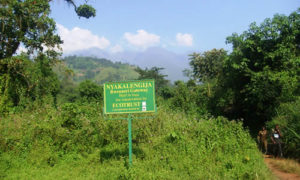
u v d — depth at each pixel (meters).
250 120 19.69
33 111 13.12
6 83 15.40
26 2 17.11
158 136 9.66
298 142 9.48
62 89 54.22
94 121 9.94
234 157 8.00
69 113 9.66
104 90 7.36
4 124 10.17
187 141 8.73
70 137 8.88
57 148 8.58
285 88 14.27
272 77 14.59
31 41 17.42
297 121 10.41
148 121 10.38
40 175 7.00
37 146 8.45
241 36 16.66
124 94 7.29
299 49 17.44
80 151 8.72
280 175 7.36
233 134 9.79
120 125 9.83
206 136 9.19
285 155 9.88
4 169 7.22
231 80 18.88
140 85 7.25
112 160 7.98
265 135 11.28
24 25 17.81
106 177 6.71
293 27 15.48
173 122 10.91
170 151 8.20
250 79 16.67
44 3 18.06
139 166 7.14
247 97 17.44
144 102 7.21
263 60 16.09
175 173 6.86
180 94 21.31
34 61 18.14
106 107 7.32
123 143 9.34
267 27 15.85
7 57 16.80
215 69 33.19
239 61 17.05
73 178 6.78
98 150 8.75
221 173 6.78
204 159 7.74
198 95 23.86
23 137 8.67
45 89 17.52
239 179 6.38
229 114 21.47
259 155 8.74
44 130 8.93
